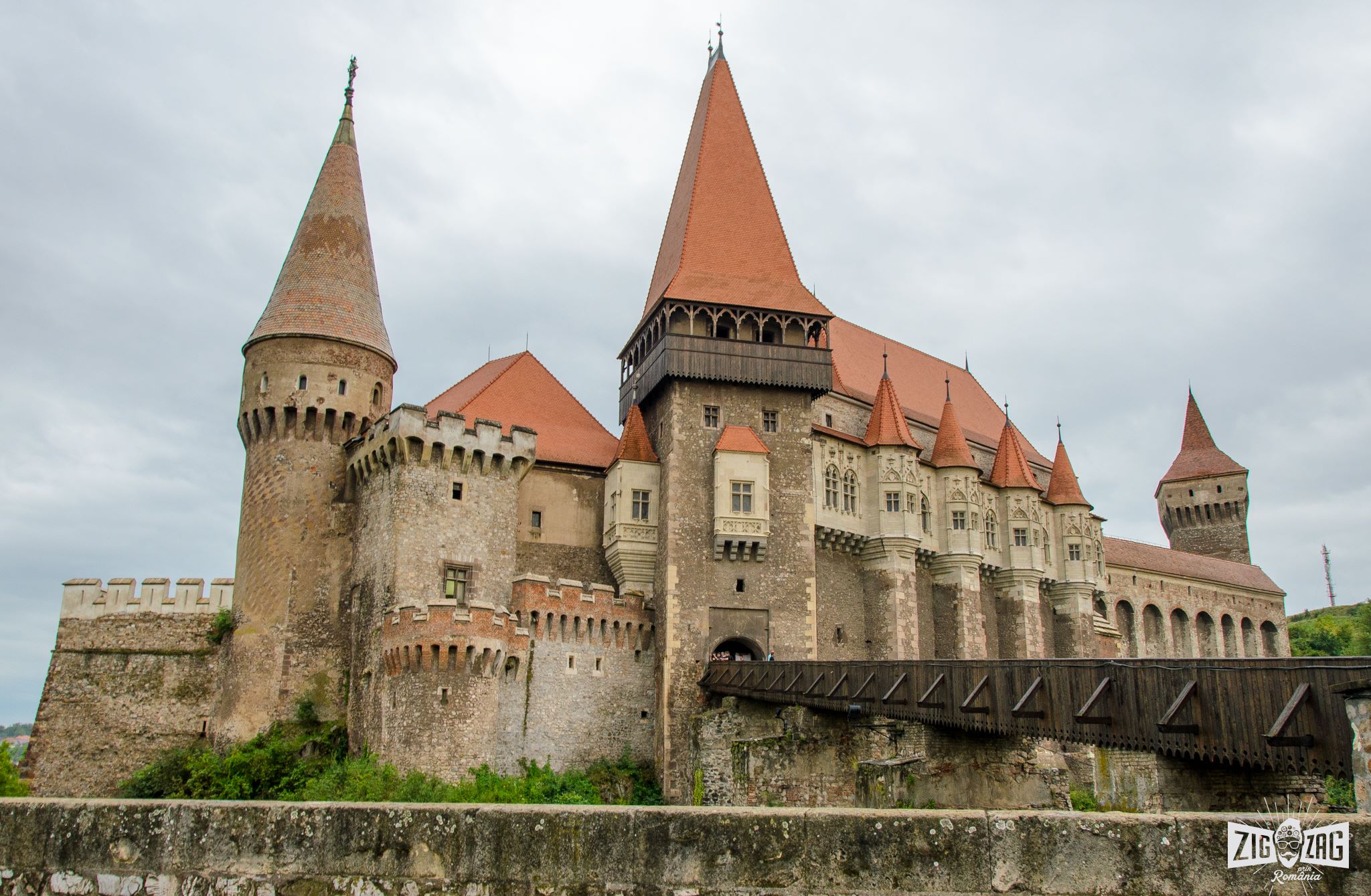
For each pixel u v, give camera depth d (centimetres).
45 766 4984
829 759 3912
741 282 5662
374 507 4900
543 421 5631
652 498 5341
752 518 5172
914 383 7231
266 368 5131
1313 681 1947
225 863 1022
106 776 4959
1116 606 8775
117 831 1045
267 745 4609
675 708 4859
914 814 963
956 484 6300
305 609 4919
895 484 5838
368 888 996
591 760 4738
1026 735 2884
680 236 5866
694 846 968
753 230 5856
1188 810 2758
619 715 4891
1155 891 921
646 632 5084
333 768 4347
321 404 5091
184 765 4594
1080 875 931
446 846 997
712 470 5297
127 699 5056
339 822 1019
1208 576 9688
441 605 4219
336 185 5516
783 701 4225
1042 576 6750
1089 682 2627
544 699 4650
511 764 4469
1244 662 2117
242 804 1041
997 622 6681
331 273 5328
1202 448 11831
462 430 4903
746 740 4103
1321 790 2753
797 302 5681
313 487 5072
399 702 4234
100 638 5162
